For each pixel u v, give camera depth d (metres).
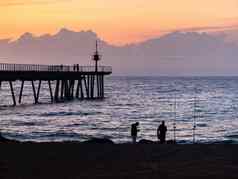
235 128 68.81
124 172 21.39
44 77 87.00
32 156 25.73
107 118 82.81
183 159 24.67
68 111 90.69
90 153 26.83
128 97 147.38
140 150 27.78
